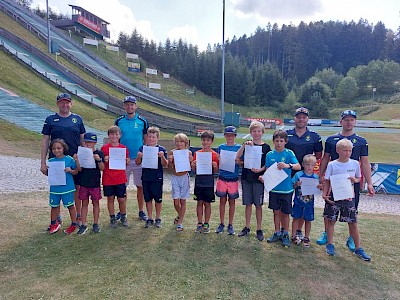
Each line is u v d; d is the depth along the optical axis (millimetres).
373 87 94188
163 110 47438
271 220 6715
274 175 5020
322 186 5070
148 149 5535
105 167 5516
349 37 128000
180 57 92938
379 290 3842
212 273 4066
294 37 127250
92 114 27656
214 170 5535
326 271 4258
